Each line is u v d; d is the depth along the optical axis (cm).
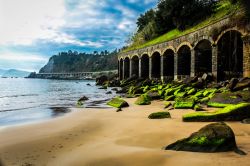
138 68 5538
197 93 2342
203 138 845
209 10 4138
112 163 791
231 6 3056
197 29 3272
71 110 2067
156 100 2550
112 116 1692
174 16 4756
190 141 861
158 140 1033
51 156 887
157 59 4672
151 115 1526
